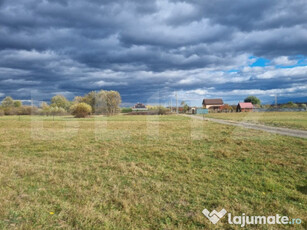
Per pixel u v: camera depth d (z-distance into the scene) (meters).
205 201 3.81
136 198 3.91
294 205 3.67
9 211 3.38
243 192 4.20
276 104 54.97
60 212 3.36
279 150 7.72
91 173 5.36
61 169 5.68
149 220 3.22
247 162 6.30
